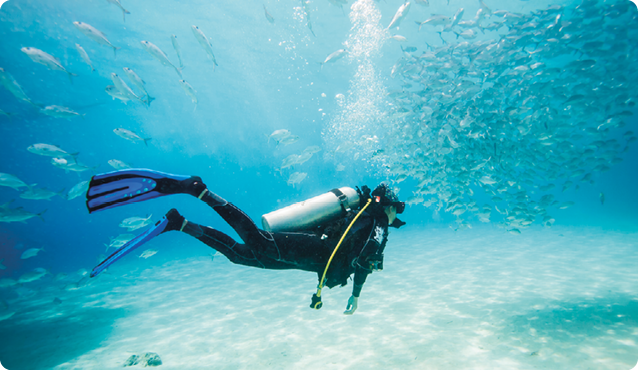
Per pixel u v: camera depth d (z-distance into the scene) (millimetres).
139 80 7516
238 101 28094
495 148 6762
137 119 31203
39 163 49250
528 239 15523
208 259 16422
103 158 52125
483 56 7410
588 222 23844
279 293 8492
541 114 6680
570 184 7371
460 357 4254
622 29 6855
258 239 2115
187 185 2031
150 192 1961
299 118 35750
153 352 5020
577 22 7145
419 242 16719
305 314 6586
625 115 6785
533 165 7207
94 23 14727
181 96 25516
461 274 9133
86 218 59906
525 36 7547
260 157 56812
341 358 4535
